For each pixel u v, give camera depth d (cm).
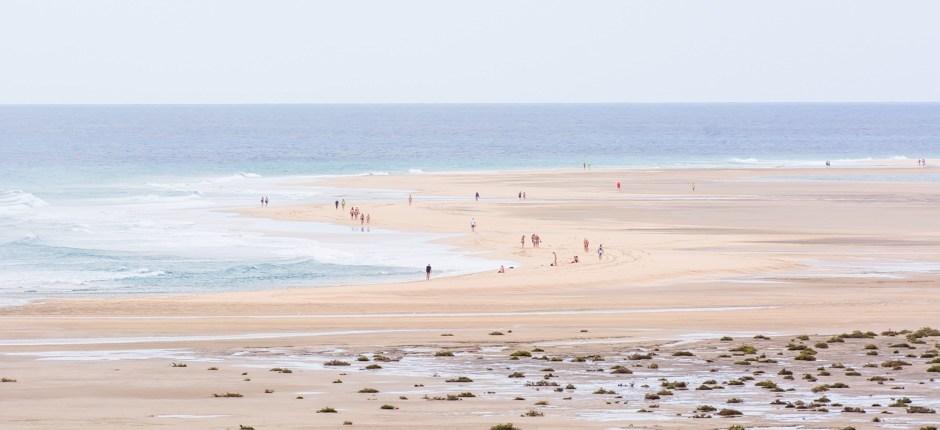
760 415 3825
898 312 7350
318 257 10300
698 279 8962
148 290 8581
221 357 5459
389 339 6156
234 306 7488
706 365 5222
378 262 10031
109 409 3919
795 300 7912
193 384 4591
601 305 7688
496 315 7206
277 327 6638
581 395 4350
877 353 5588
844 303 7769
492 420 3638
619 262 9838
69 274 9288
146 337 6216
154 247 10931
